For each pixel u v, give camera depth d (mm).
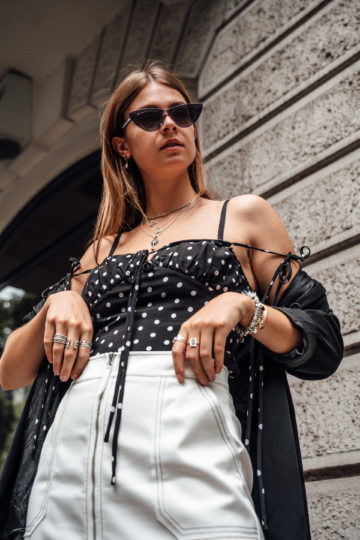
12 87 4430
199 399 1127
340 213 2184
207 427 1108
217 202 1502
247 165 2631
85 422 1168
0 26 4055
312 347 1234
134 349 1229
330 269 2160
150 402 1134
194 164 1677
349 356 2023
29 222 4859
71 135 4285
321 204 2262
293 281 1361
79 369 1269
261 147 2590
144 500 1046
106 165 1707
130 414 1133
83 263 1637
